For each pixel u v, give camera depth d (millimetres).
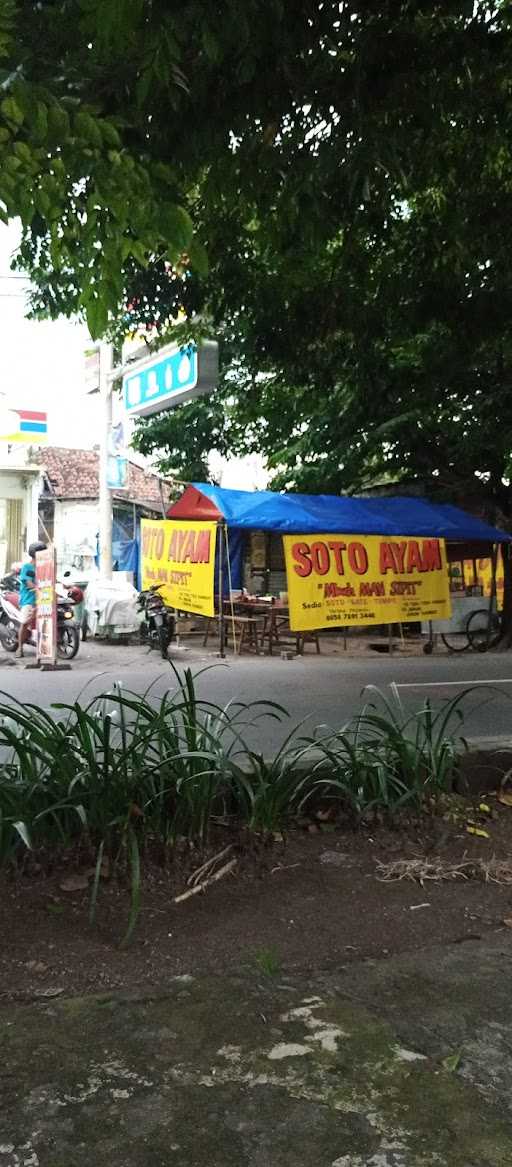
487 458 14367
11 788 3512
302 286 8555
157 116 4297
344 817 4176
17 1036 2408
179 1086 2191
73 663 12266
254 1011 2576
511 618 15109
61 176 2949
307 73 4547
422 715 4855
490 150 6645
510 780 4887
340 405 14344
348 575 13078
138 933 3084
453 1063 2316
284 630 15227
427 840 4066
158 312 8773
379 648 15320
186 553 13727
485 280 8281
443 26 4988
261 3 3791
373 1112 2104
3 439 23219
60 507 25594
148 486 26234
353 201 5637
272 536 18438
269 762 4711
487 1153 1965
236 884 3529
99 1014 2539
